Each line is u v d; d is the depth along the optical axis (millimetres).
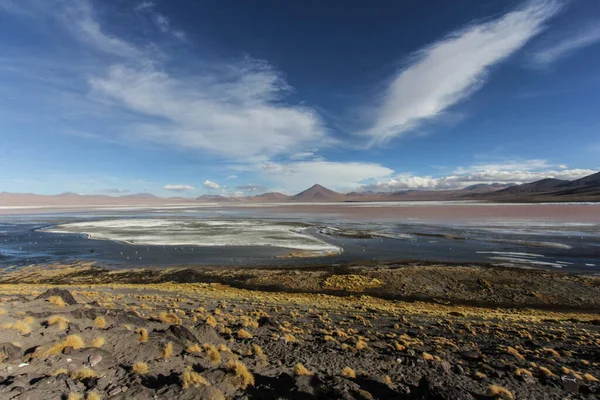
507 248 49469
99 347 8422
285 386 7359
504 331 16969
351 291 30297
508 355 12438
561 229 70625
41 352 7312
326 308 22500
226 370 7648
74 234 69062
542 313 23781
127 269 38531
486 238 59594
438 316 21219
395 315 20844
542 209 139375
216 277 35000
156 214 144375
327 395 6887
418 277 33656
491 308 25922
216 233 69250
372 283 32094
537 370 10820
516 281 31922
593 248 48375
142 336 9469
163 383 6781
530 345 14336
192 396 5977
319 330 15484
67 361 7125
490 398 7785
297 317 18750
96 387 6070
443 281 32438
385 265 39312
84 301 17953
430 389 7082
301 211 162500
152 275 35969
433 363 10867
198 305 20891
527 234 63875
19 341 7906
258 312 19000
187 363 8234
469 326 17672
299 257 44406
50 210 193875
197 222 96812
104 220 107250
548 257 42656
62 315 10422
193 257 44719
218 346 10477
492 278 32938
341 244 54312
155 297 23141
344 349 12078
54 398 5457
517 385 9141
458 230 71688
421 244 53938
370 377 8898
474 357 12148
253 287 31672
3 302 13109
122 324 10953
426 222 91688
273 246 52531
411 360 11000
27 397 5328
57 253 48000
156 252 48250
